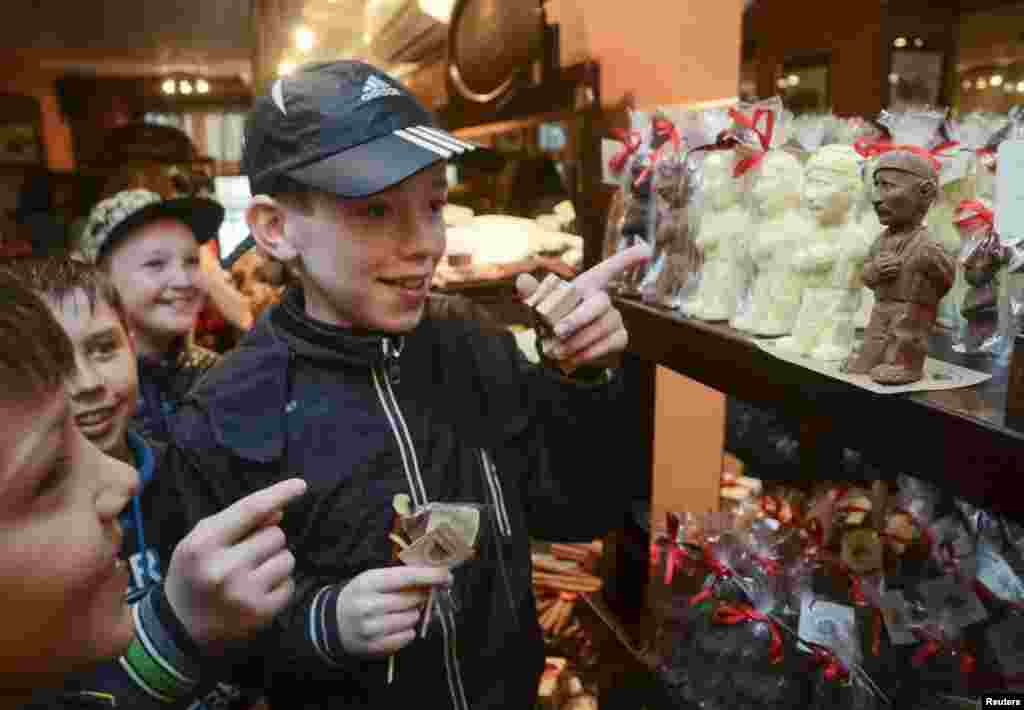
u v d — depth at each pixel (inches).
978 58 61.3
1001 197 26.7
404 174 30.5
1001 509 22.2
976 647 36.3
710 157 42.9
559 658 62.9
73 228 132.3
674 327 40.8
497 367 41.0
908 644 37.2
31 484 15.7
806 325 32.6
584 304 34.3
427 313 42.8
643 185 48.8
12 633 15.8
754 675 40.3
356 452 35.1
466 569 36.6
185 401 38.7
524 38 64.4
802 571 41.9
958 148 36.7
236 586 24.2
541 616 65.3
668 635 46.4
